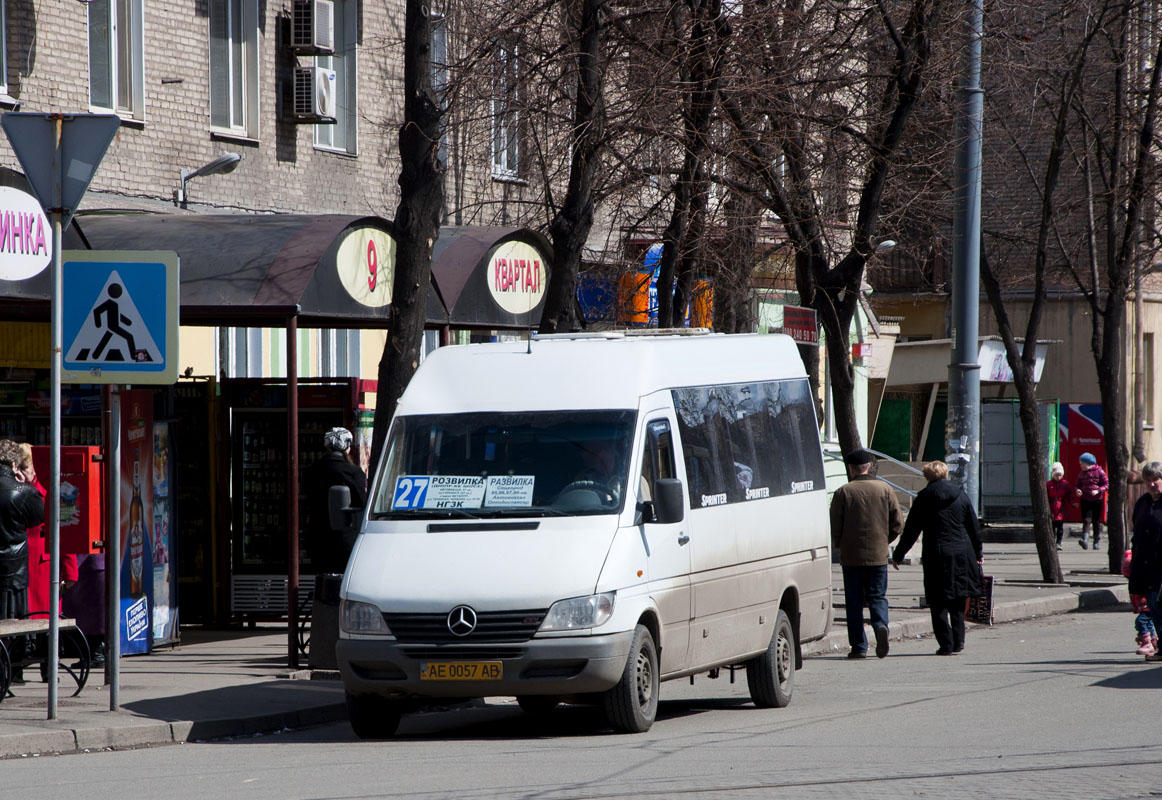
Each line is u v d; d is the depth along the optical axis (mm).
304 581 36844
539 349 25422
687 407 25562
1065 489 73625
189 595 37562
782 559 27828
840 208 41562
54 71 39125
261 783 18922
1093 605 48750
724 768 19297
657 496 23344
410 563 22828
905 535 36125
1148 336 93312
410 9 31141
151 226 33125
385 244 33688
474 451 24172
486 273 37875
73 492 30453
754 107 37844
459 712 27672
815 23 39844
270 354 46562
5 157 37688
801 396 30094
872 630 40094
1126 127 52188
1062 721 23766
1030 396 51438
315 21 46375
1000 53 47062
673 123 36219
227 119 44688
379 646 22359
